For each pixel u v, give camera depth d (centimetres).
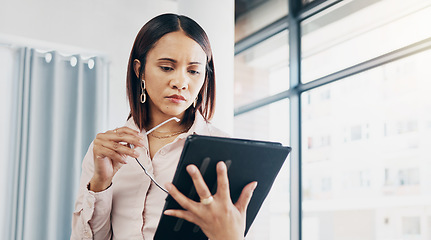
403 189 1357
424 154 1338
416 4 324
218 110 328
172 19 105
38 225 322
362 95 1373
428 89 1329
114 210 109
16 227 316
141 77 109
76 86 345
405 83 1353
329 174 1359
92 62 355
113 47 366
